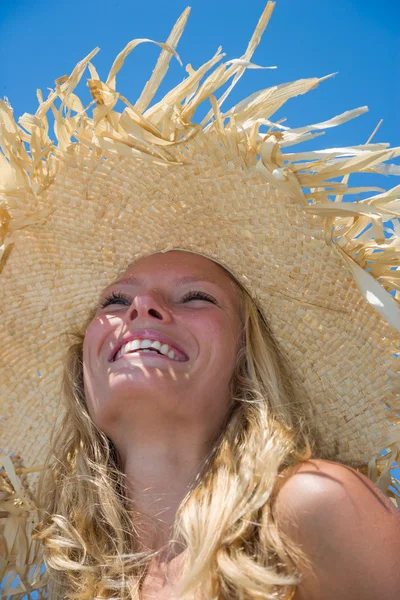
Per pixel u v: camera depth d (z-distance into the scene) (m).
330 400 2.83
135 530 2.51
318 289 2.79
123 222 2.91
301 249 2.75
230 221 2.80
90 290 3.01
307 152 2.56
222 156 2.67
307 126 2.59
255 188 2.71
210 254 2.89
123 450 2.66
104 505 2.56
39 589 2.88
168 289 2.78
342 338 2.81
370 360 2.78
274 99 2.60
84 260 2.98
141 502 2.53
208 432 2.57
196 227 2.87
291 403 2.74
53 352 3.06
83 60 2.54
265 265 2.83
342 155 2.59
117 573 2.42
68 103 2.62
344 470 2.19
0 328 3.02
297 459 2.37
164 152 2.65
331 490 2.12
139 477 2.54
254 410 2.61
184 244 2.90
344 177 2.61
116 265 2.97
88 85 2.53
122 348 2.61
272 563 2.11
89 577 2.42
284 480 2.24
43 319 3.04
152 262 2.86
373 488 2.17
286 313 2.87
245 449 2.47
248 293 2.89
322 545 2.05
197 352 2.58
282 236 2.76
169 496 2.51
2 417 3.04
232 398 2.65
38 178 2.79
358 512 2.08
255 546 2.16
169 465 2.54
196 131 2.57
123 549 2.49
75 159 2.75
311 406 2.83
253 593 1.99
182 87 2.56
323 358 2.84
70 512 2.69
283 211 2.71
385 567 2.00
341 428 2.82
